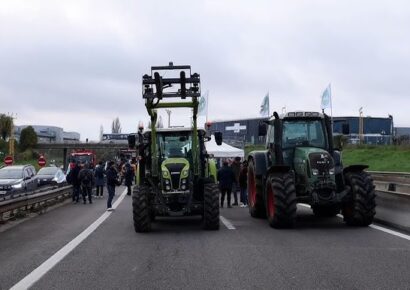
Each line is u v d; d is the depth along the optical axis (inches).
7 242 462.0
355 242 420.2
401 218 502.0
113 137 4141.2
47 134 5374.0
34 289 282.8
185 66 557.9
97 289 281.0
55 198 923.4
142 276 311.1
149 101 552.1
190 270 325.4
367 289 269.1
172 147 579.2
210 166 611.5
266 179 563.2
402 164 1761.8
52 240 468.1
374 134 2684.5
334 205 526.6
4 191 938.7
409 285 276.4
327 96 1513.3
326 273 308.0
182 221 617.3
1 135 3609.7
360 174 520.1
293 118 569.3
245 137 2800.2
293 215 504.1
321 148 556.4
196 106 556.7
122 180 1616.6
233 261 350.9
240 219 625.9
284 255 369.1
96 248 418.6
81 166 969.5
